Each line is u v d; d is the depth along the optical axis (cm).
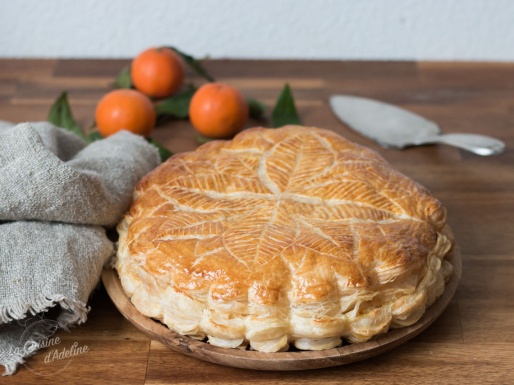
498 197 96
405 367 76
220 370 76
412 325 76
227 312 73
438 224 80
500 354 77
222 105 101
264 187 81
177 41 126
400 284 75
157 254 75
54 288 75
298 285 73
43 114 109
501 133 107
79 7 124
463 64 123
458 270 82
